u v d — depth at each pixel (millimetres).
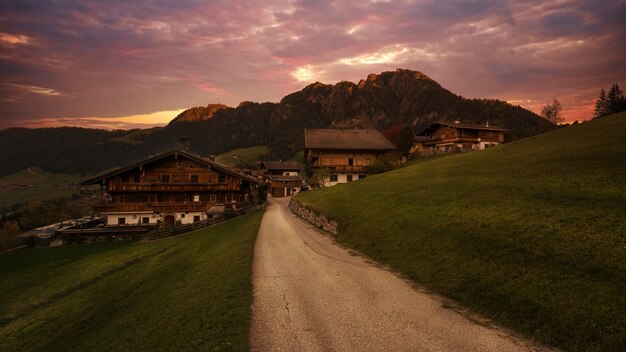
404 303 11906
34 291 22922
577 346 8422
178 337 10312
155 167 50969
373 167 65062
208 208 50219
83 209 93562
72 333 14516
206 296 13312
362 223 23781
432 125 88312
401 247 17844
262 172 115000
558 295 10164
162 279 18891
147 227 44438
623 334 8164
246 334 9922
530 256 12625
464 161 35062
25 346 14453
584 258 11406
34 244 40438
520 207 16828
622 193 15211
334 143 70938
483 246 14578
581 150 24766
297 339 9570
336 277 15133
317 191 46812
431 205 21891
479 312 10914
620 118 32906
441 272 14078
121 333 12539
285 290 13586
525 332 9422
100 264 27406
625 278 9906
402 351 8797
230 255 20062
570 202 15758
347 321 10625
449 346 8945
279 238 25047
